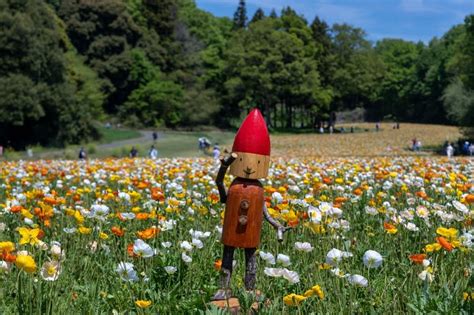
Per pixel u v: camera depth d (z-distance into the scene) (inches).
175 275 161.0
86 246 183.3
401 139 2485.2
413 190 340.5
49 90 2065.7
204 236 182.5
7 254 129.0
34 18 2084.2
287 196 259.3
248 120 154.1
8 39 1969.7
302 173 444.8
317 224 185.5
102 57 3267.7
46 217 198.4
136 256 161.5
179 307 137.4
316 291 123.4
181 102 3255.4
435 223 218.4
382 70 3624.5
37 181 412.2
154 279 158.6
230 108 3476.9
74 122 2180.1
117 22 3346.5
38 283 129.3
